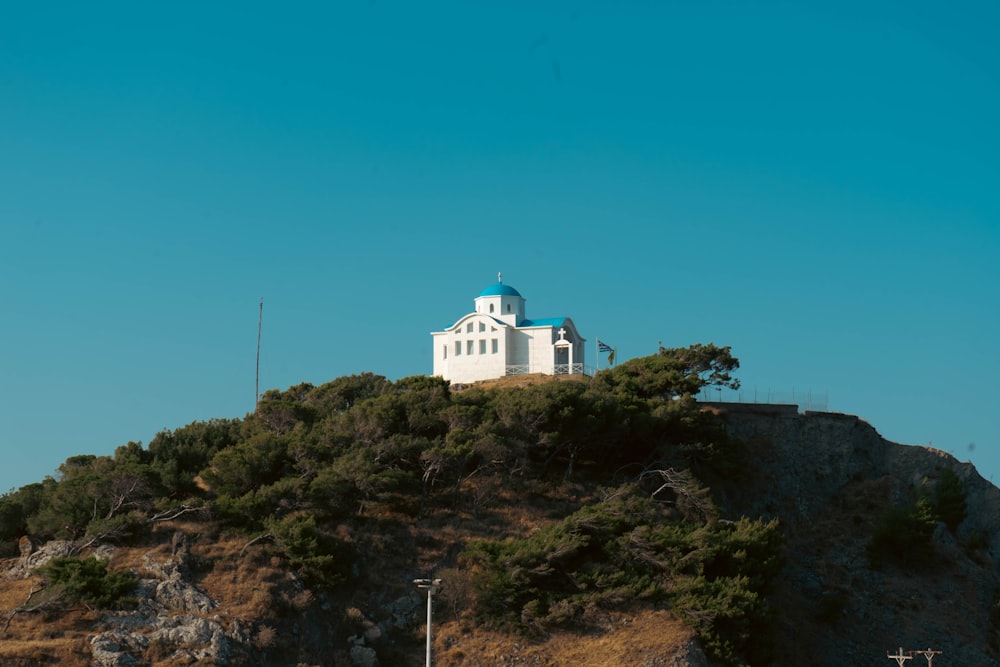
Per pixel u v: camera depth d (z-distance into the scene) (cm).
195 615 7769
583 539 8906
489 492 9881
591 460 11100
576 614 8444
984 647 10550
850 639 10431
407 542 9288
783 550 10325
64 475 10156
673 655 7906
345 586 8625
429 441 10025
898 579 11062
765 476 11869
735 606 8338
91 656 7162
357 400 12850
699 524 9594
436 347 15188
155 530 8700
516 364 14512
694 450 10938
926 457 12875
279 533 8581
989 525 12538
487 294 14938
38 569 7862
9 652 6944
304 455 9856
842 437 12506
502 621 8431
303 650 7919
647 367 12344
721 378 12619
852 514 11900
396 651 8288
